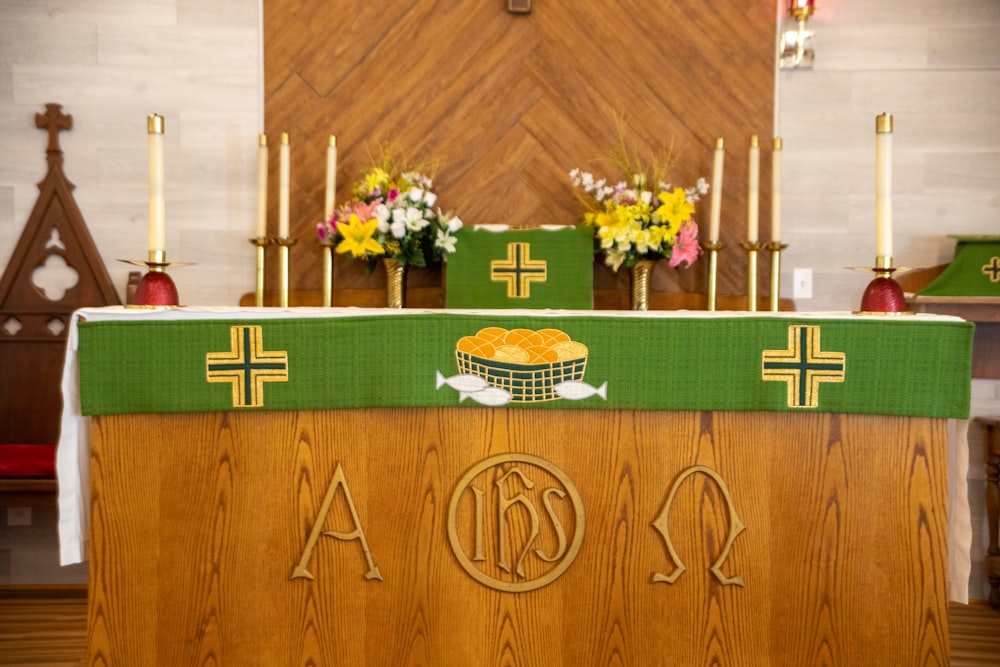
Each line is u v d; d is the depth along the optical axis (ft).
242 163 9.37
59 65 9.21
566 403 5.55
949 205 9.39
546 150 9.34
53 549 9.29
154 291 5.75
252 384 5.49
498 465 5.59
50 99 9.20
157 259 5.86
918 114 9.36
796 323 5.53
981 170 9.36
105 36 9.22
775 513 5.55
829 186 9.43
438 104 9.32
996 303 8.43
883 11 9.36
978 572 9.29
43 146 9.21
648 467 5.59
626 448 5.61
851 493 5.54
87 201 9.25
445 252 8.81
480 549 5.54
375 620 5.53
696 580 5.55
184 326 5.45
